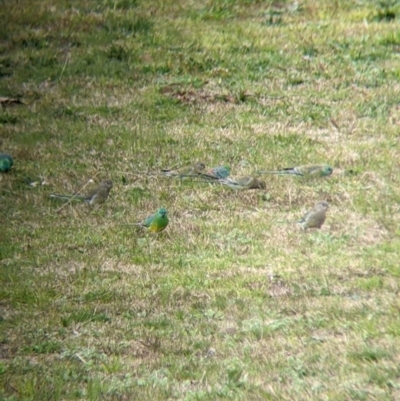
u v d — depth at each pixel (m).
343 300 11.78
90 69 20.98
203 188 16.02
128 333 11.36
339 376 9.70
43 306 12.25
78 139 18.20
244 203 15.46
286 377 9.79
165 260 13.55
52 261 13.68
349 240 13.95
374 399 9.08
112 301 12.33
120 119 19.05
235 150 17.52
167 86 20.23
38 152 17.72
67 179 16.67
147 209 15.41
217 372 10.10
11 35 22.28
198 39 21.95
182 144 17.83
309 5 23.48
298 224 14.55
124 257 13.74
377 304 11.58
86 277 13.07
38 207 15.64
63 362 10.73
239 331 11.12
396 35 21.77
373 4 23.53
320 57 21.16
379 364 9.87
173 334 11.23
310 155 17.16
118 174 16.75
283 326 11.12
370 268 12.82
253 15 23.30
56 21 22.81
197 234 14.42
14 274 13.20
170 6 23.58
